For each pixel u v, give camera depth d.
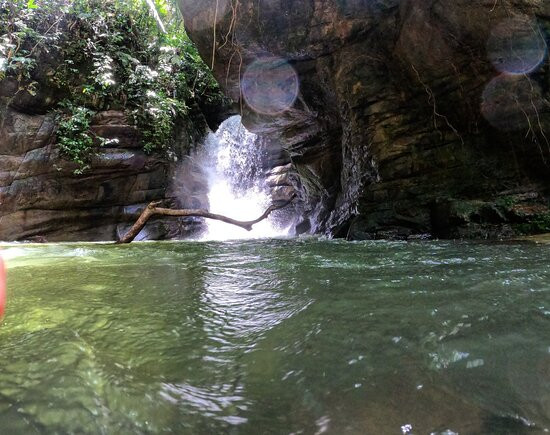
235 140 15.86
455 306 1.79
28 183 9.86
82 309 1.92
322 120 9.46
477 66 6.15
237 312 1.91
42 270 3.39
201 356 1.38
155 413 1.00
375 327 1.57
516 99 5.90
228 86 9.07
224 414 1.02
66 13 10.52
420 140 7.00
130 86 11.51
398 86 7.23
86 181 10.79
